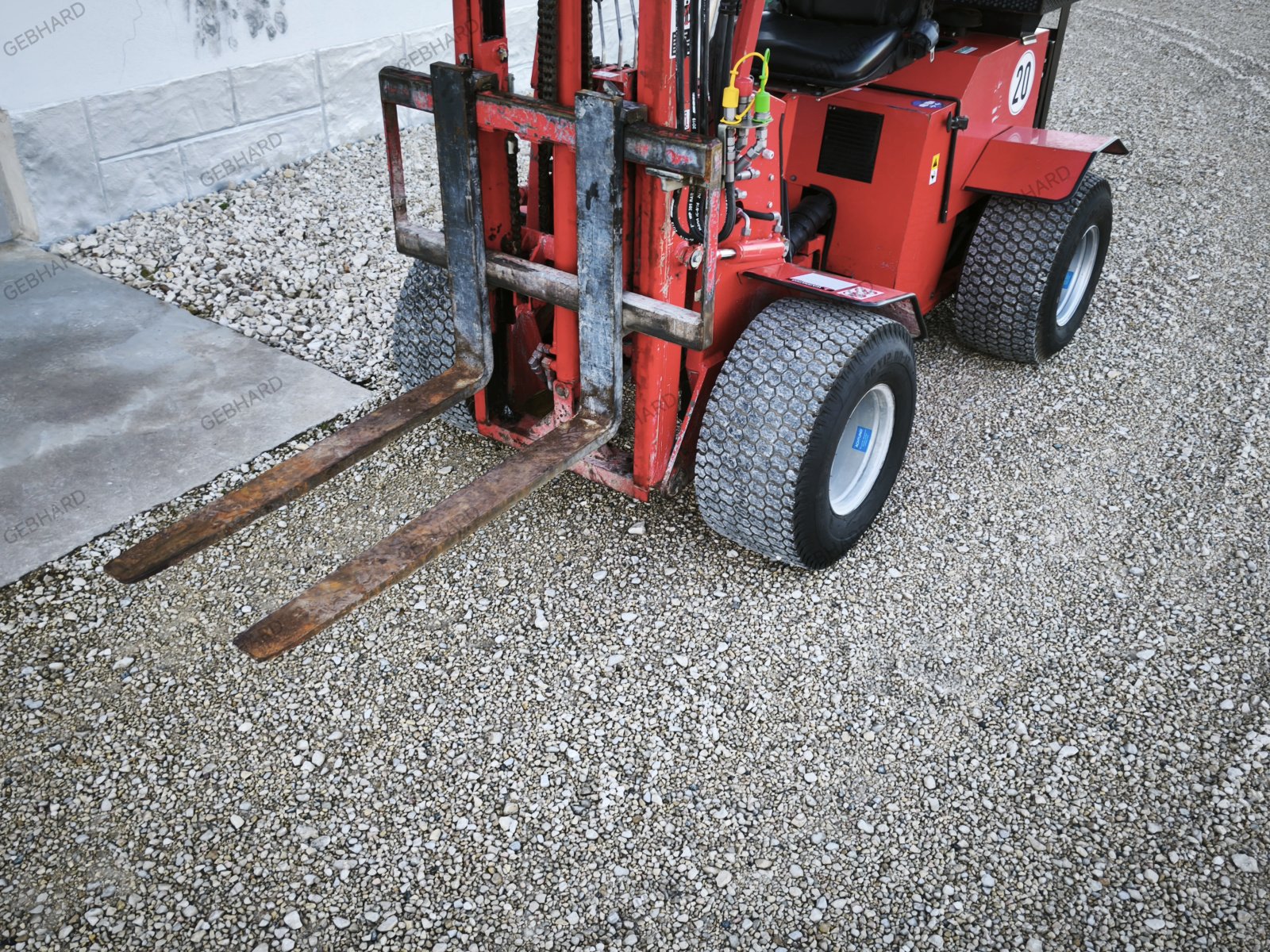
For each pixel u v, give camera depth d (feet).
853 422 10.30
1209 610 10.28
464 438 12.57
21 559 10.32
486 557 10.72
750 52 8.27
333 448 8.38
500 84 8.65
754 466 9.34
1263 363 14.58
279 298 15.21
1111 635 9.98
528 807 8.16
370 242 16.93
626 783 8.38
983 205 14.23
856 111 11.70
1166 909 7.53
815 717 9.02
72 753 8.48
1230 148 23.06
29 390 12.78
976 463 12.48
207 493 11.29
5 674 9.15
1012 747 8.80
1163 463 12.52
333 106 19.57
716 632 9.87
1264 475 12.26
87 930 7.19
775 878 7.70
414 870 7.66
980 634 9.96
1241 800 8.35
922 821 8.15
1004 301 13.21
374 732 8.75
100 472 11.51
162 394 12.90
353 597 6.82
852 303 9.32
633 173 8.50
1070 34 33.14
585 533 11.09
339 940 7.19
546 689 9.21
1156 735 8.93
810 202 12.33
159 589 10.18
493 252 9.11
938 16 12.64
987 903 7.56
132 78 16.20
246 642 6.44
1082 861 7.88
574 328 9.46
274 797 8.18
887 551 11.01
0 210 15.83
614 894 7.55
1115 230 18.81
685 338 8.16
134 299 14.92
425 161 20.02
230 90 17.58
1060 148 12.46
